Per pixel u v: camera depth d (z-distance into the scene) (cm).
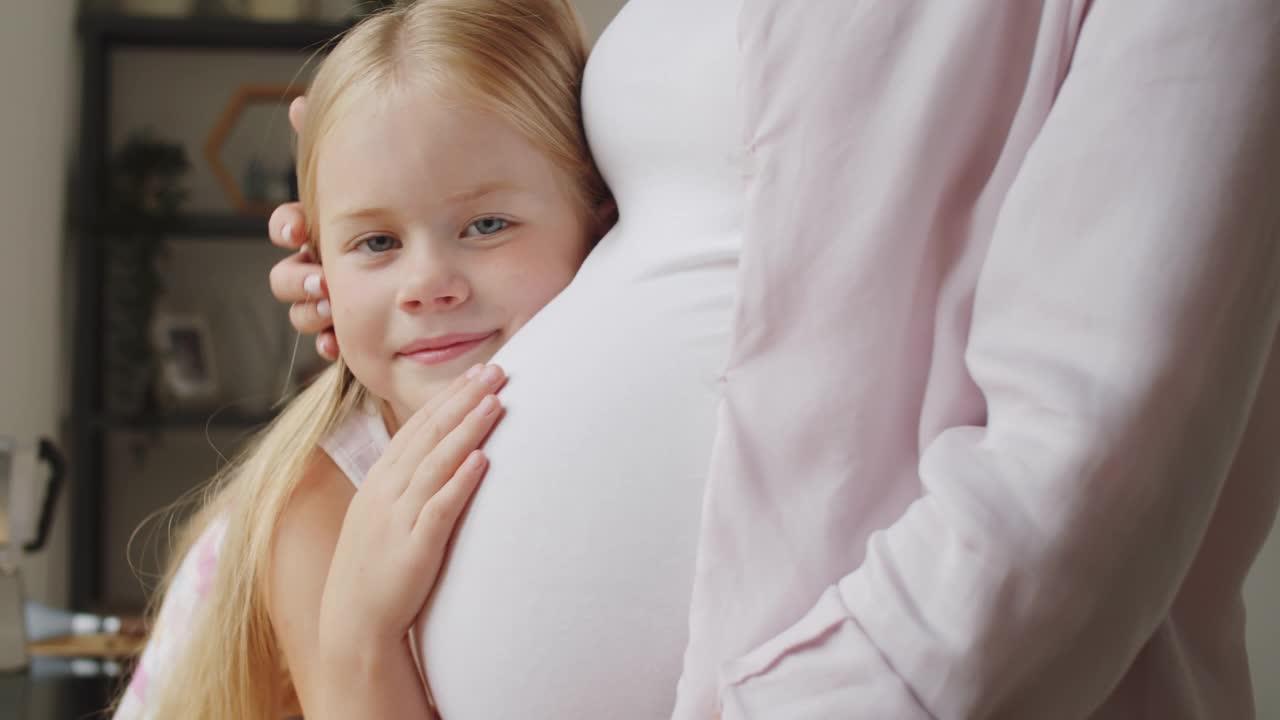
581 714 60
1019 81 51
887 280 51
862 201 52
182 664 90
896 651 44
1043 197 45
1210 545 55
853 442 52
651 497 60
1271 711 114
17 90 291
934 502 45
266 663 87
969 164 52
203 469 350
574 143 81
